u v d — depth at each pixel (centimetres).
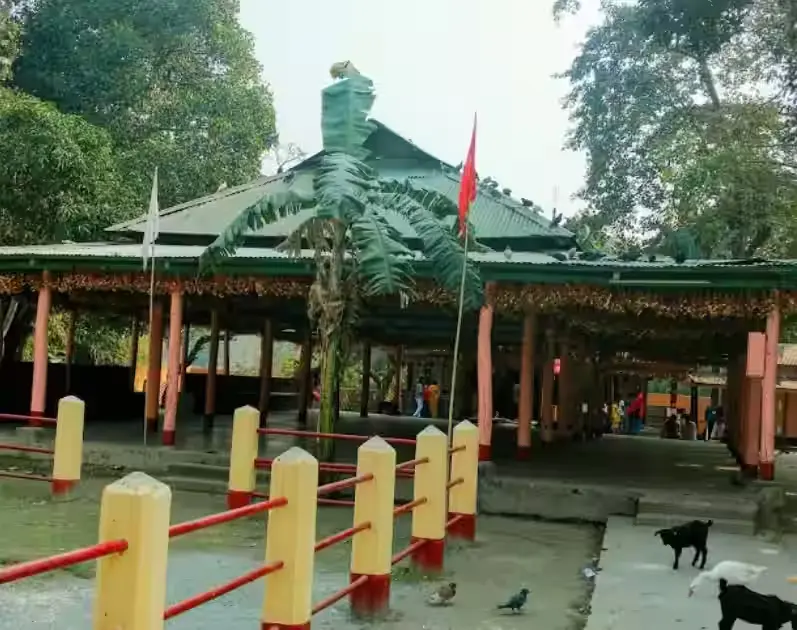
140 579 364
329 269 1209
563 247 1603
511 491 1232
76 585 740
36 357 1530
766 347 1206
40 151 2034
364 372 2659
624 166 2542
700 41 1939
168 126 2589
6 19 2223
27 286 1549
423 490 845
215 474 1342
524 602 716
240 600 718
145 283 1468
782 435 2964
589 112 2566
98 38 2522
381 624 664
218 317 1972
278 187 1820
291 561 532
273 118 2781
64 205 2066
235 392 2588
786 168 2155
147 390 1700
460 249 1149
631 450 1975
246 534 1000
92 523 1012
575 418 2234
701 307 1234
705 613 653
